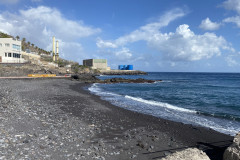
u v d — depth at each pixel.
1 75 50.31
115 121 13.47
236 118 16.38
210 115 17.44
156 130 11.87
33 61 83.62
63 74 85.31
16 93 22.50
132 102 24.25
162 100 27.95
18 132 8.34
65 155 6.84
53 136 8.61
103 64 160.25
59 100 21.14
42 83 42.09
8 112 11.44
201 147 9.35
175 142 9.88
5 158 5.88
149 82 71.75
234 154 6.83
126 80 68.69
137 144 8.99
